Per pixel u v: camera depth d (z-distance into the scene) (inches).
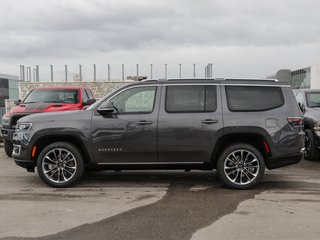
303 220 219.0
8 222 215.9
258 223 213.9
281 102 296.5
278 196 272.8
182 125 290.4
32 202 256.4
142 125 290.4
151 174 349.1
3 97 2488.9
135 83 299.7
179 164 294.7
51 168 295.0
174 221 217.5
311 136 415.2
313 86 1318.9
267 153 291.4
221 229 204.4
